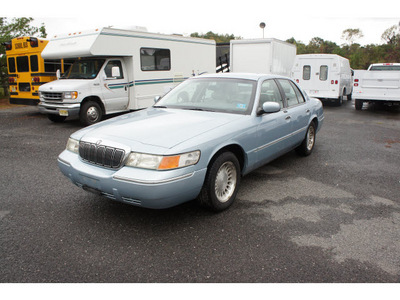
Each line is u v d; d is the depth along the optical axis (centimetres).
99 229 348
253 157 428
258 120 431
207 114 426
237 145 394
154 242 323
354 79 1279
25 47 1145
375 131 905
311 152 661
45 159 613
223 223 362
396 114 1252
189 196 339
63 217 375
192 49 1268
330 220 371
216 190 377
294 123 529
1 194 441
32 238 328
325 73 1486
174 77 1203
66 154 379
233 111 434
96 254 302
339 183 490
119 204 411
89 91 954
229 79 484
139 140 335
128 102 1079
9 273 273
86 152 353
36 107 1450
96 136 355
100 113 995
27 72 1162
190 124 380
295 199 429
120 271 278
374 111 1341
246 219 371
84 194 442
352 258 298
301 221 368
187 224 359
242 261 292
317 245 319
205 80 500
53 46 1033
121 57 1039
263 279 269
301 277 272
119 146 329
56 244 318
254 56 1478
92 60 1007
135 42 1042
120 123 392
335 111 1341
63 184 480
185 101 477
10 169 552
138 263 289
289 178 510
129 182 311
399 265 289
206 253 305
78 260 292
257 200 424
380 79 1236
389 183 493
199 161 336
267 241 325
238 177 406
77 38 974
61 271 277
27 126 971
